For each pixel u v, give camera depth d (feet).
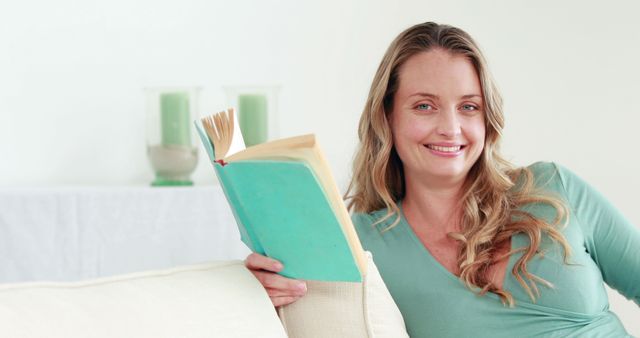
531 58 9.62
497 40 9.55
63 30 8.03
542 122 9.64
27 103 7.93
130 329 2.52
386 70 4.58
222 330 2.69
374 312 3.28
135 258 7.11
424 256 4.53
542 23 9.62
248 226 3.22
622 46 9.58
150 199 7.15
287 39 8.93
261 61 8.83
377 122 4.73
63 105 8.07
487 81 4.43
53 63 8.02
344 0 9.18
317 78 9.09
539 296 4.22
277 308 3.28
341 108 9.23
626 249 4.49
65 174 8.11
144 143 8.41
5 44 7.82
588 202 4.59
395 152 4.86
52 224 6.85
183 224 7.26
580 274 4.26
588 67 9.63
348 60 9.23
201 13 8.56
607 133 9.64
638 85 9.58
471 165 4.50
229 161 2.79
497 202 4.51
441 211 4.62
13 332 2.34
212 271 3.00
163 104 7.48
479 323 4.27
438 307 4.36
